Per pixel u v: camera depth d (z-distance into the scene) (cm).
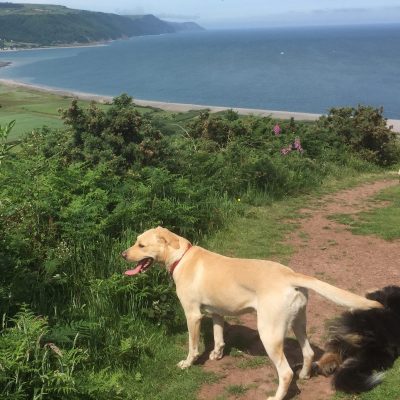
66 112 372
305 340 178
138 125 383
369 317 184
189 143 511
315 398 170
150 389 181
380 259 305
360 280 273
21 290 200
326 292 161
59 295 216
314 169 547
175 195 336
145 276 229
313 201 453
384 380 170
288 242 339
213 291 183
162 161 386
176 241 199
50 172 303
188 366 194
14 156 334
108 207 297
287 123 647
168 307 224
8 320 186
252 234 352
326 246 330
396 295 192
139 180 345
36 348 155
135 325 213
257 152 524
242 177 446
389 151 696
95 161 351
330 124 712
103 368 186
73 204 262
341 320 192
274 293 166
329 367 183
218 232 346
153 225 284
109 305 216
